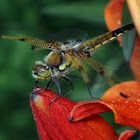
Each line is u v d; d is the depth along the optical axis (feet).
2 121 1.71
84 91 1.30
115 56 1.19
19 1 1.75
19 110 1.72
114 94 1.18
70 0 1.70
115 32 1.19
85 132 1.14
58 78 1.22
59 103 1.15
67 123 1.14
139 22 1.12
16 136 1.70
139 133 1.24
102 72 1.19
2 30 1.14
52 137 1.15
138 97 1.17
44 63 1.21
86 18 1.37
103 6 1.37
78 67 1.21
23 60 1.70
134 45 1.23
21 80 1.71
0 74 1.71
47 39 1.17
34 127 1.28
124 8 1.22
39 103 1.15
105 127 1.15
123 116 1.13
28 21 1.72
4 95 1.72
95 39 1.19
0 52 1.71
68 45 1.20
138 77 1.22
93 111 1.14
